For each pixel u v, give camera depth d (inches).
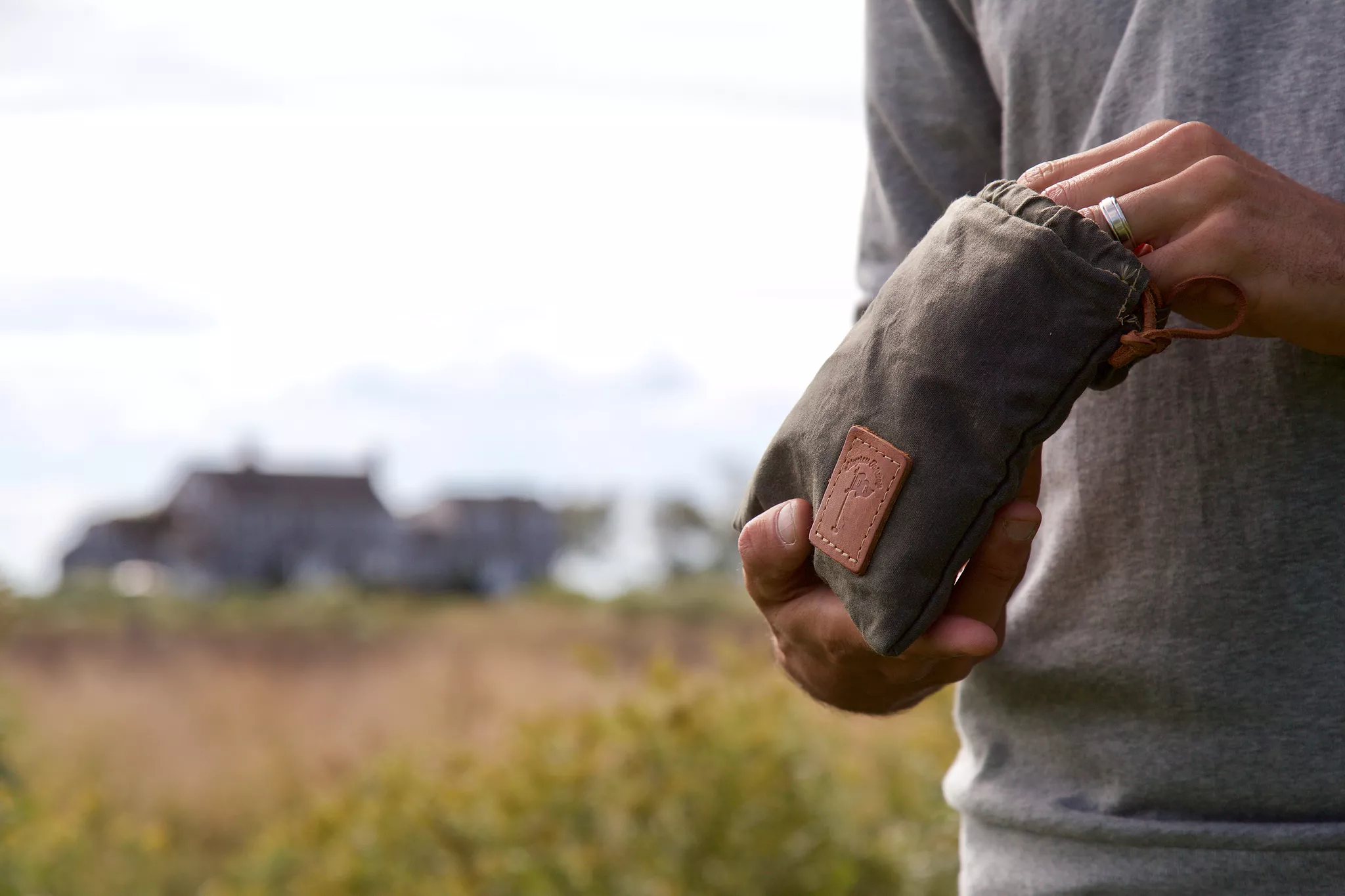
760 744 115.0
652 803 112.9
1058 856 49.0
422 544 2175.2
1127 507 48.2
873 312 46.6
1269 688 46.4
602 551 1951.3
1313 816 46.2
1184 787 47.3
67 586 914.1
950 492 44.4
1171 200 43.8
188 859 205.9
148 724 350.9
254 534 2086.6
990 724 51.3
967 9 52.6
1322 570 46.0
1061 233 44.0
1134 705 48.1
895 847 113.4
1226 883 46.6
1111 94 48.4
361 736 319.3
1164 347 43.7
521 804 117.4
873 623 45.3
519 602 866.1
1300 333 43.9
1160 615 47.6
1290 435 46.1
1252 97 46.7
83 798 163.5
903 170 54.6
